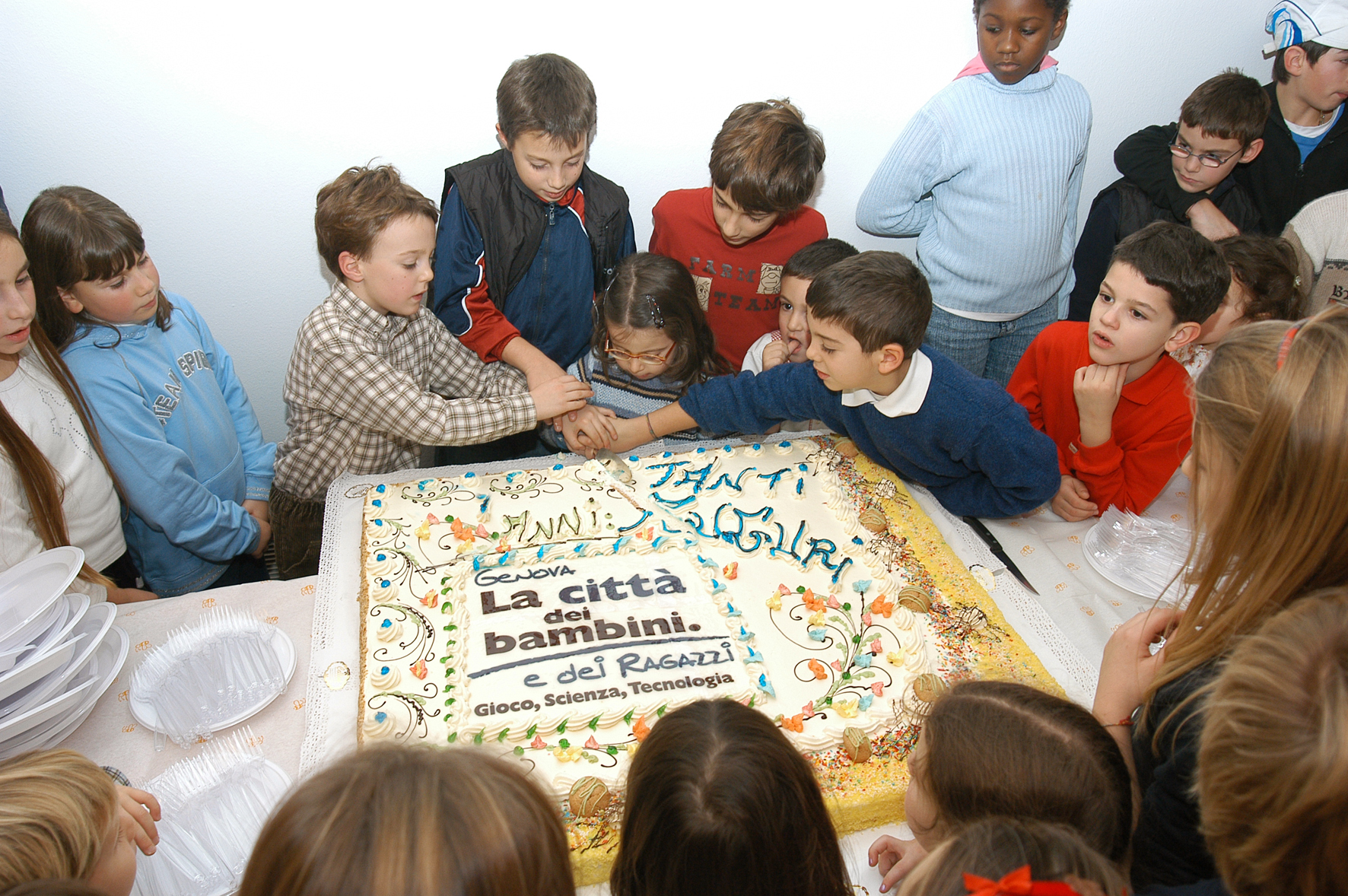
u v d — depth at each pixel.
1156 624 1.89
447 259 3.19
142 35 3.12
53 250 2.51
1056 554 2.76
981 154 3.48
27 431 2.37
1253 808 1.00
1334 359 1.26
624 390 3.42
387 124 3.51
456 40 3.39
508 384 3.29
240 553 3.11
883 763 2.03
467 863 0.96
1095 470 2.87
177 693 1.99
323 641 2.27
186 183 3.46
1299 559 1.31
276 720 2.07
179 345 2.97
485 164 3.21
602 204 3.40
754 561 2.59
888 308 2.38
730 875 1.24
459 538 2.62
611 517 2.74
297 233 3.69
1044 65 3.53
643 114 3.75
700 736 1.33
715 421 3.09
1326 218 3.54
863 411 2.82
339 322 2.85
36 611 1.89
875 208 3.81
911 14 3.75
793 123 3.10
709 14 3.56
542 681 2.16
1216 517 1.53
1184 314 2.58
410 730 2.04
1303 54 3.69
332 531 2.68
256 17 3.17
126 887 1.37
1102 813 1.31
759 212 3.12
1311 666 1.00
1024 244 3.60
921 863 1.09
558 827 1.14
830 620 2.39
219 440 3.09
